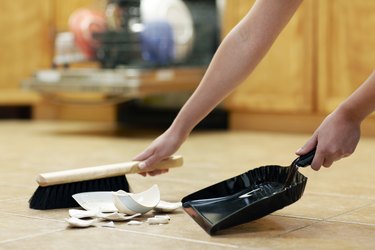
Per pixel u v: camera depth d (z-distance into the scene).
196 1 3.18
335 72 2.90
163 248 0.96
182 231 1.06
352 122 1.10
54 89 2.90
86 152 2.29
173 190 1.49
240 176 1.19
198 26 3.19
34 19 3.64
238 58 1.15
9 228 1.09
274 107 3.05
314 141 1.11
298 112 3.01
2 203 1.31
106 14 2.99
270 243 0.99
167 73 2.89
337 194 1.45
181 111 1.23
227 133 3.03
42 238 1.02
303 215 1.20
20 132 3.03
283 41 3.00
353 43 2.85
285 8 1.13
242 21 1.16
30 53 3.66
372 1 2.79
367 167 1.90
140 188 1.52
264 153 2.27
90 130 3.13
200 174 1.76
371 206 1.31
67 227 1.09
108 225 1.09
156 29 2.96
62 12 3.57
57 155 2.20
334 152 1.09
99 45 2.95
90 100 3.52
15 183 1.59
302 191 1.06
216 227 1.03
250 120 3.15
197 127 3.26
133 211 1.16
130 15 2.98
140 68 2.94
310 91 2.96
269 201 1.04
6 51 3.68
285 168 1.17
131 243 0.99
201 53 3.21
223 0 3.13
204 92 1.19
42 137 2.80
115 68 2.95
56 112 3.71
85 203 1.20
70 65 3.43
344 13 2.86
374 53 2.81
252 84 3.10
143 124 3.41
